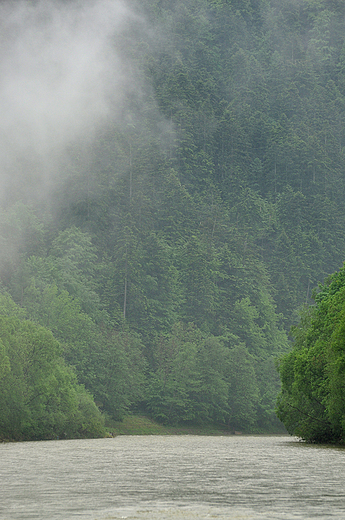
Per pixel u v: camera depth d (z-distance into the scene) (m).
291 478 24.27
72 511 16.08
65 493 19.72
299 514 15.51
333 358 51.31
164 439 82.88
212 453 42.50
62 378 87.56
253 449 48.66
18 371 76.25
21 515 15.43
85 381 121.56
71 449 49.06
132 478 24.28
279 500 18.08
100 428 92.81
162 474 26.00
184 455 40.06
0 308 109.25
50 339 80.81
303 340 67.38
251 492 19.92
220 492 19.94
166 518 14.91
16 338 77.75
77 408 89.00
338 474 25.98
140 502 17.73
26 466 30.55
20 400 75.06
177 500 18.14
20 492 20.00
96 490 20.45
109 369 125.06
